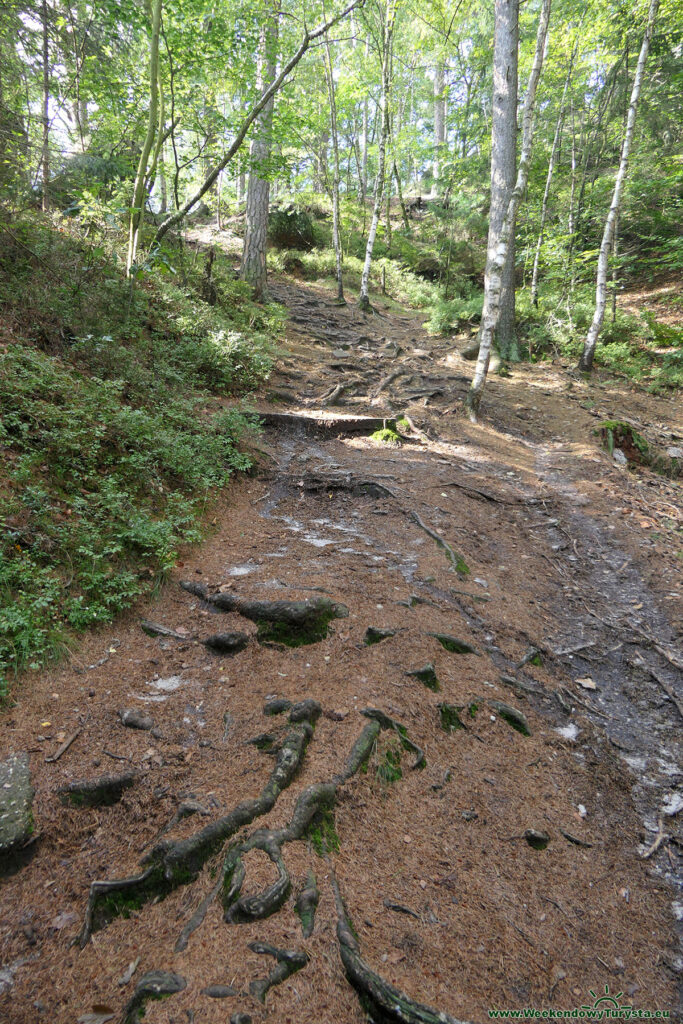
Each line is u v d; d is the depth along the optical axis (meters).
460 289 22.62
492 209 13.55
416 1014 2.02
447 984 2.25
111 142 11.94
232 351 9.63
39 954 2.22
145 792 2.86
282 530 6.01
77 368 6.83
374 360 13.03
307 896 2.37
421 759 3.32
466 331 16.20
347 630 4.18
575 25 16.28
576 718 4.10
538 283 19.56
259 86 12.54
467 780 3.31
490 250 13.75
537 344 15.40
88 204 9.59
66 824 2.68
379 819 2.91
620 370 14.62
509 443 9.71
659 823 3.46
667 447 10.09
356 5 9.61
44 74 9.59
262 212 15.18
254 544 5.60
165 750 3.10
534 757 3.64
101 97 10.19
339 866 2.60
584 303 17.31
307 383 10.98
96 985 2.12
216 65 10.43
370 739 3.22
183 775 2.96
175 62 10.28
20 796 2.69
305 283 20.75
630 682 4.61
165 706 3.42
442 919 2.52
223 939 2.23
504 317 14.46
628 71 18.72
